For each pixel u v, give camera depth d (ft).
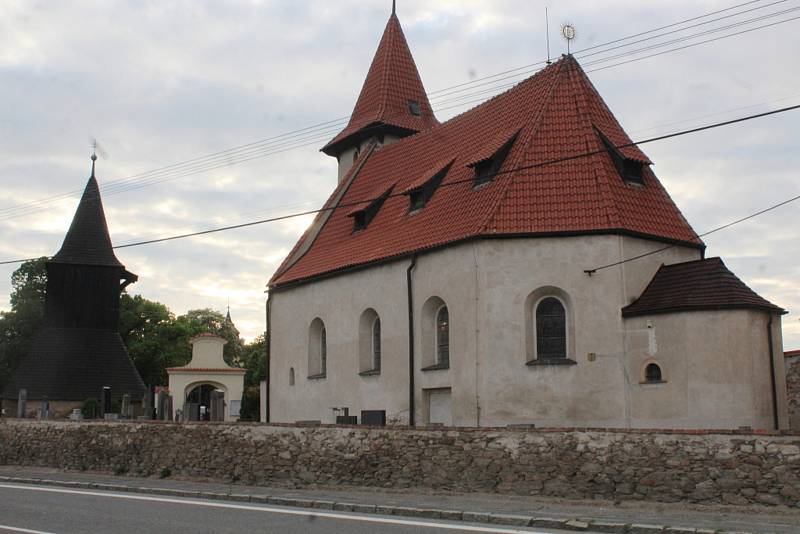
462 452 59.93
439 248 90.99
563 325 84.99
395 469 62.90
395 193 112.47
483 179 93.66
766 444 49.78
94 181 158.81
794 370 90.99
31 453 91.25
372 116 135.85
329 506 56.44
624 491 53.47
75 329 149.59
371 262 100.94
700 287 79.15
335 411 105.70
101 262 153.07
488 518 49.01
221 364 183.52
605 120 95.35
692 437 52.06
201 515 51.42
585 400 81.66
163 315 264.31
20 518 50.08
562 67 98.68
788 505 48.49
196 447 75.66
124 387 147.54
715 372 76.18
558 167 89.04
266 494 62.44
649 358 80.23
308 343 114.11
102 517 50.39
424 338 92.79
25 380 143.64
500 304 84.48
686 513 49.57
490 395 83.46
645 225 86.28
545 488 56.18
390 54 142.20
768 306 78.13
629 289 83.25
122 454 81.66
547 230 84.23
